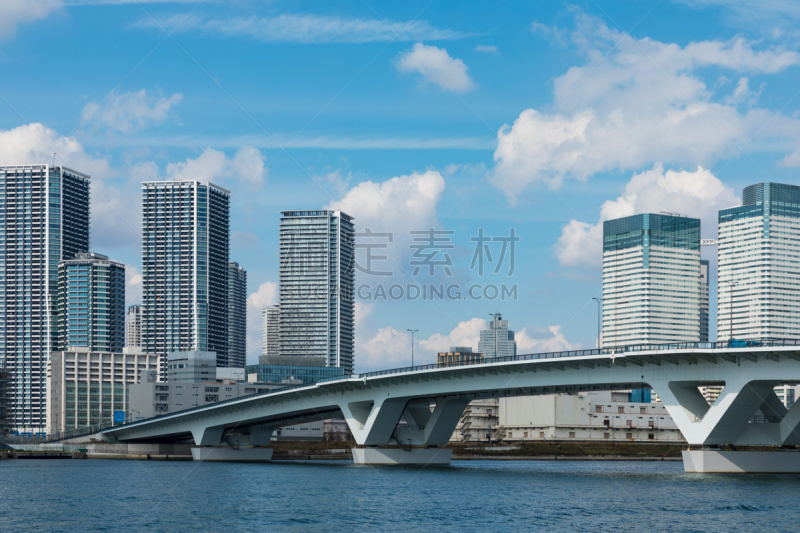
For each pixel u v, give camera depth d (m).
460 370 141.25
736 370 111.88
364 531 77.44
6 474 155.62
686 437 117.88
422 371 146.50
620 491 108.38
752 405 114.75
